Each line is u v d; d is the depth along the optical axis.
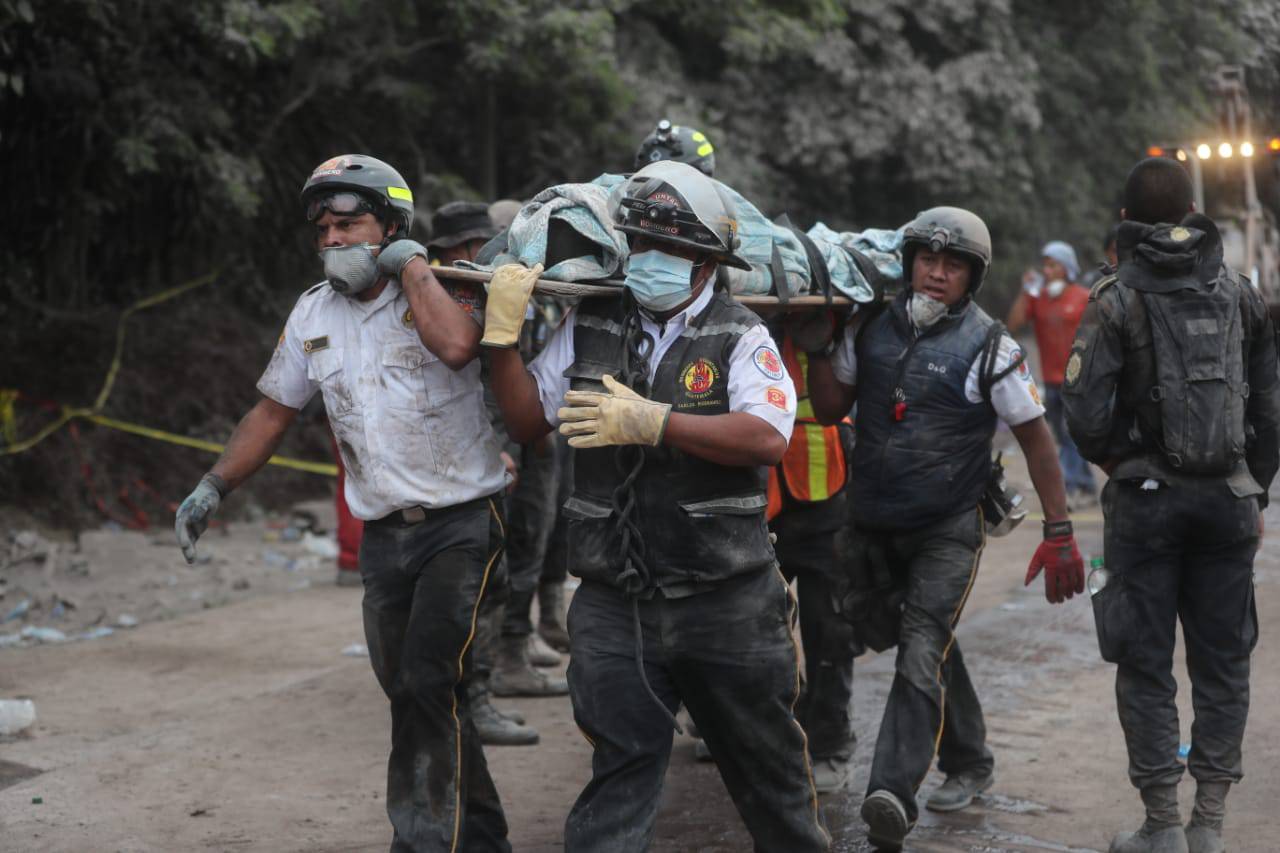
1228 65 18.86
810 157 17.25
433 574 3.84
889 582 4.76
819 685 5.14
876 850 4.52
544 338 5.50
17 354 12.27
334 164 3.80
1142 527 4.34
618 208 3.54
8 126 12.44
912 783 4.34
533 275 3.59
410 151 15.91
